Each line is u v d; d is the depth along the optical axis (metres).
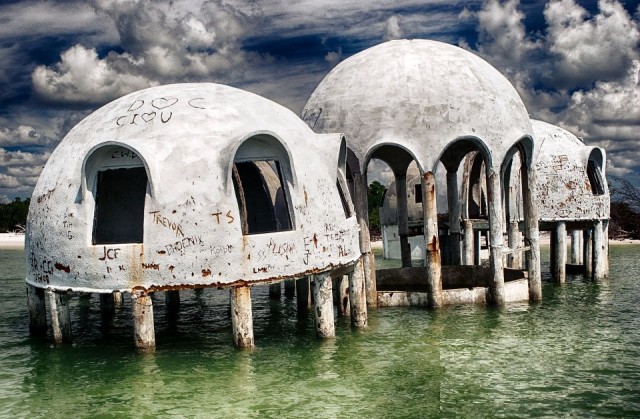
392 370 15.91
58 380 15.55
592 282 28.78
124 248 15.84
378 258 45.25
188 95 17.56
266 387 14.76
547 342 18.30
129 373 15.82
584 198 28.27
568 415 13.19
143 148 15.88
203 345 18.08
